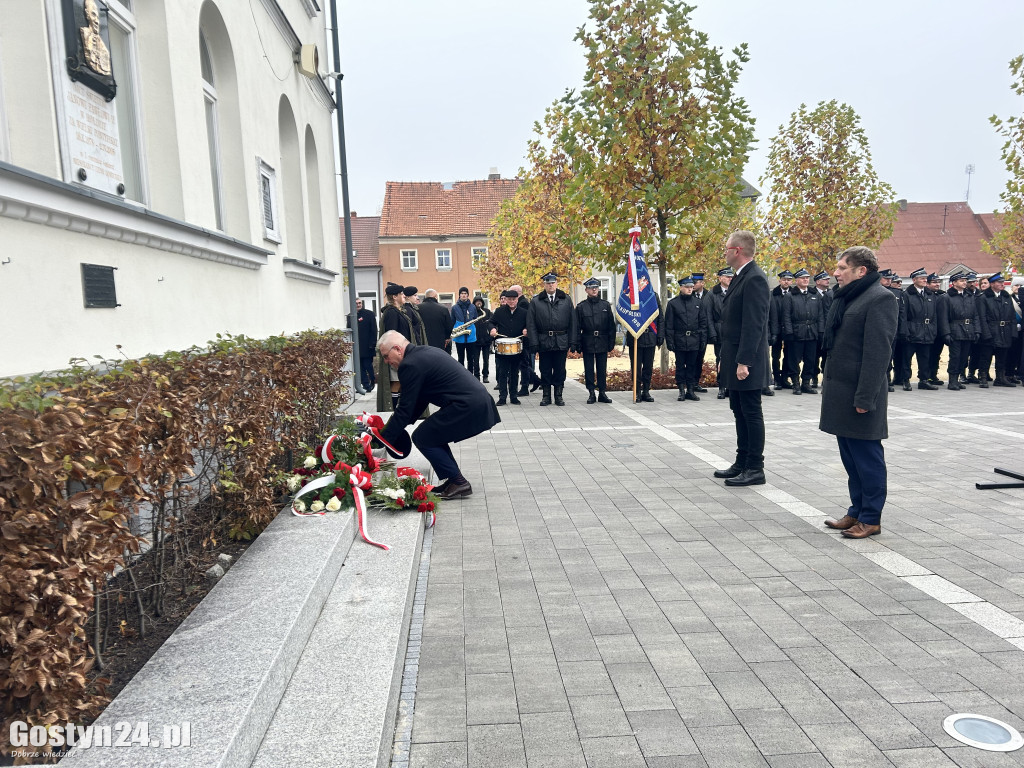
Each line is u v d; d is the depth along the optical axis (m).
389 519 5.07
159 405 3.06
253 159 8.39
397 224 49.69
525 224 25.45
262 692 2.39
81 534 2.17
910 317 13.41
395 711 2.87
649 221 14.34
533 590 4.21
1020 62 17.66
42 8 3.95
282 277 9.36
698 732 2.75
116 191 4.89
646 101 13.73
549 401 12.59
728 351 6.55
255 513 4.36
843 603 3.92
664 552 4.80
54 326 3.76
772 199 22.77
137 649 2.90
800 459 7.55
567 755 2.63
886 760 2.55
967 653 3.33
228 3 7.57
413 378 5.99
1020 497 5.91
